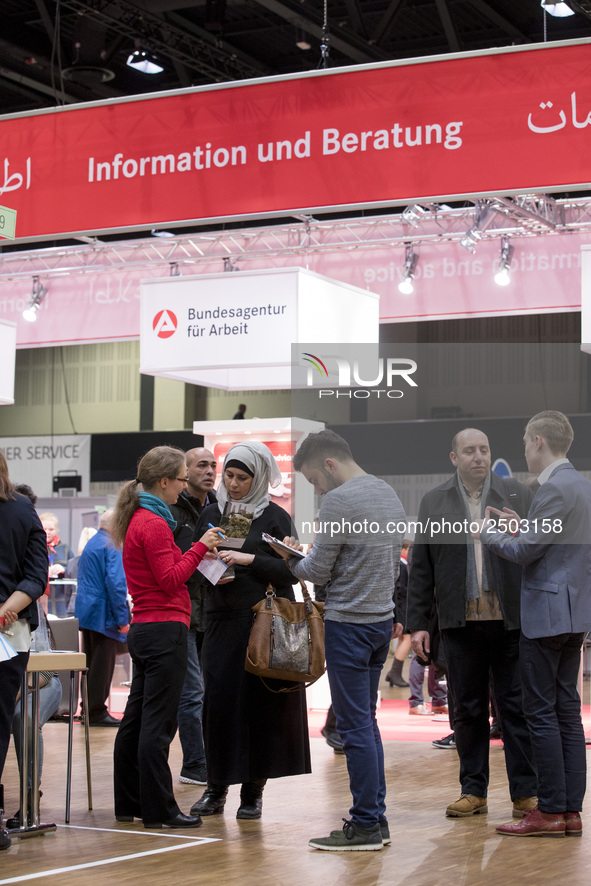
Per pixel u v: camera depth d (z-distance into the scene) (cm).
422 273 905
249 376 895
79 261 1027
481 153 428
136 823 415
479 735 432
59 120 489
